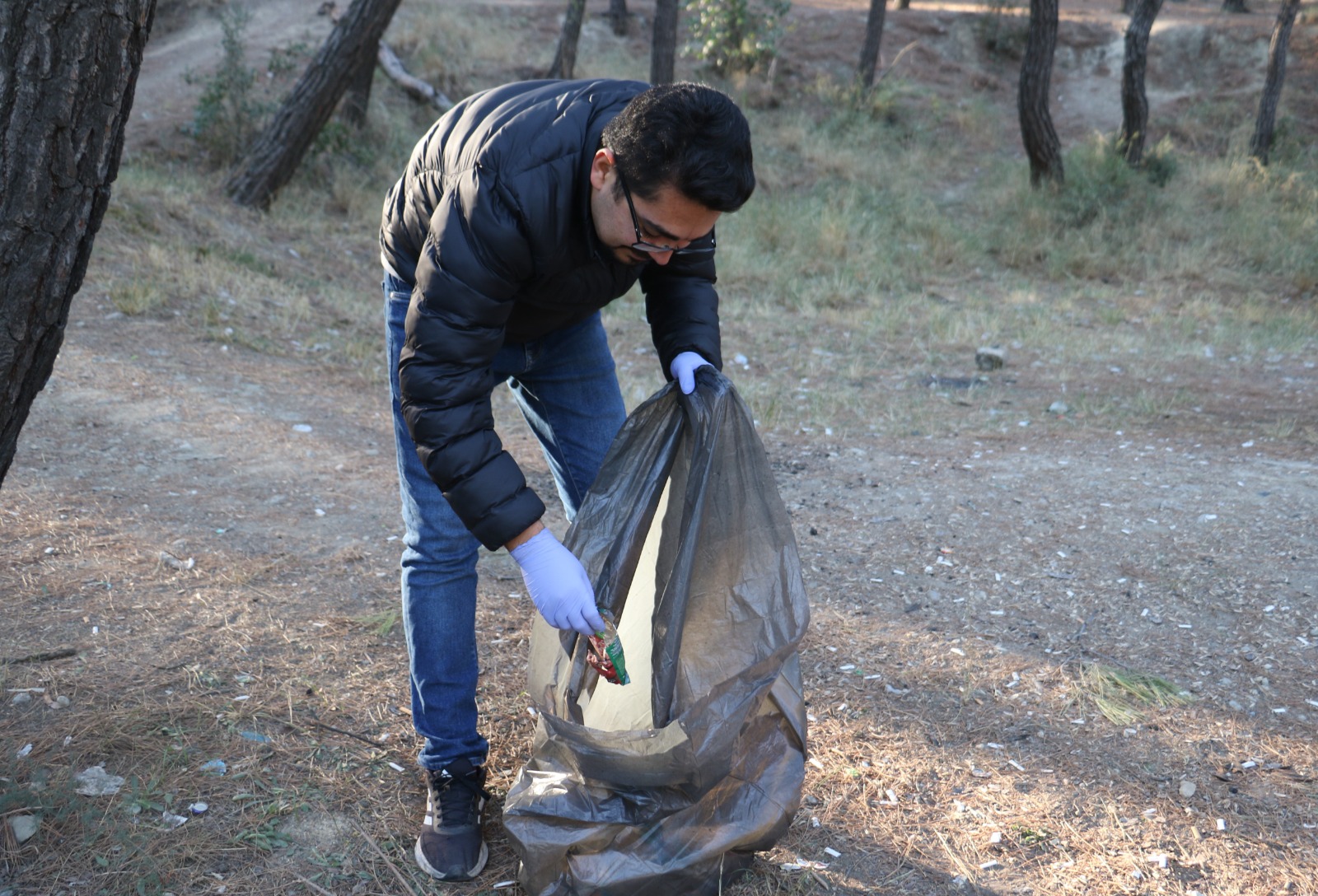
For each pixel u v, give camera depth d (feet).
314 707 8.80
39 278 5.79
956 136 55.98
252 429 16.79
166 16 55.77
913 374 25.16
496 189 5.52
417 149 6.41
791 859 7.27
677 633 6.31
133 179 31.71
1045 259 40.98
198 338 21.98
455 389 5.68
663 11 46.65
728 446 6.61
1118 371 26.02
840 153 50.72
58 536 11.82
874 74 59.93
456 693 7.23
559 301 6.29
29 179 5.53
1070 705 9.41
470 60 55.52
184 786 7.62
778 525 6.82
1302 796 8.11
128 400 17.33
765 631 6.68
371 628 10.24
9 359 5.89
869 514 14.46
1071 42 65.10
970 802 7.97
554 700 6.49
